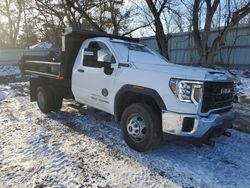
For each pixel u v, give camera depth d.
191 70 4.14
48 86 6.80
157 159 4.18
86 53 5.01
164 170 3.83
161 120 4.19
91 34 6.09
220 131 4.29
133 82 4.41
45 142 4.79
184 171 3.81
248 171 3.86
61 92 6.83
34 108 7.59
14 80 16.62
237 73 16.86
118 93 4.69
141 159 4.17
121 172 3.74
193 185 3.44
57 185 3.36
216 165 4.04
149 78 4.21
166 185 3.43
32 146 4.59
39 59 7.87
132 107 4.39
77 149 4.50
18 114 6.86
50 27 28.12
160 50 12.73
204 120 3.83
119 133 5.37
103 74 5.04
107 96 5.00
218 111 4.18
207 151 4.57
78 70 5.77
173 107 3.89
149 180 3.54
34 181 3.44
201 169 3.89
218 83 4.05
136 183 3.46
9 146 4.58
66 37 5.96
